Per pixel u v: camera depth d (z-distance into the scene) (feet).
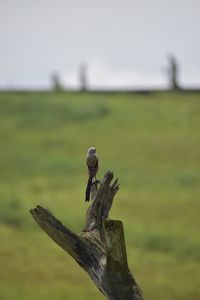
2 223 151.23
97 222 38.06
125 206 163.32
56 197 172.14
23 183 187.11
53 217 37.55
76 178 193.36
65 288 116.16
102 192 37.91
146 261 132.67
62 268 127.34
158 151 214.07
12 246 136.56
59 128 244.42
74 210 160.97
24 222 153.17
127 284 36.32
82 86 338.75
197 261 132.36
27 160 208.64
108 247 35.81
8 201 166.09
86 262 37.45
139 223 151.33
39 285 118.01
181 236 142.61
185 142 220.84
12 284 116.47
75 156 213.05
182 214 157.07
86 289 117.08
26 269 125.49
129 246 140.67
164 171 195.21
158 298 114.32
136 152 214.07
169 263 131.54
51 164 204.64
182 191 176.45
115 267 36.17
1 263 127.13
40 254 134.31
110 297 36.60
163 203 165.58
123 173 193.98
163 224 151.02
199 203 165.48
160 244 140.97
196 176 189.88
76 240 37.45
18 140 230.07
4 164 205.05
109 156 210.79
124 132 235.20
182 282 121.29
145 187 180.75
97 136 232.94
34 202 166.50
